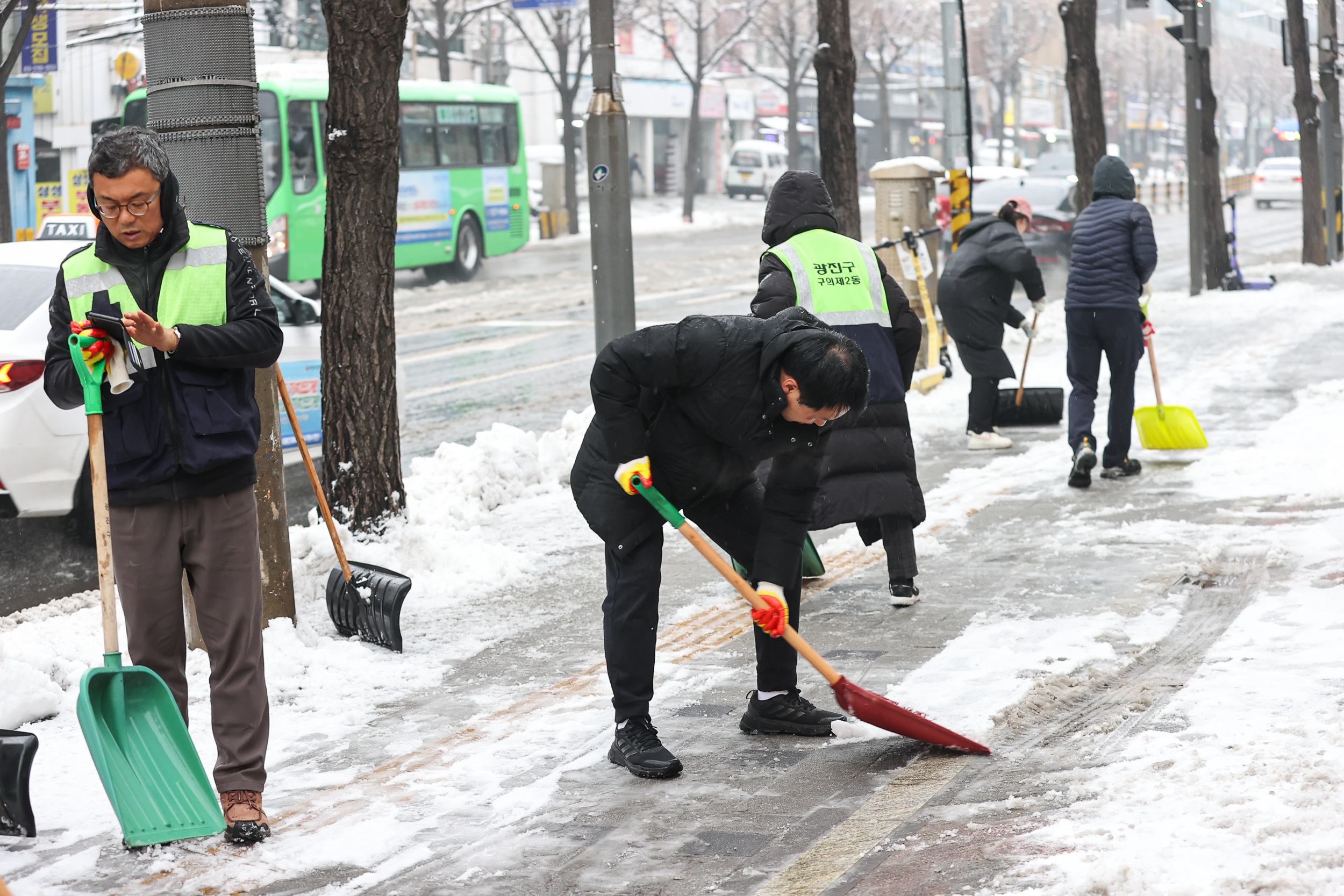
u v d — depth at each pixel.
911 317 5.97
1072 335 8.60
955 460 9.58
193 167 5.47
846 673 5.23
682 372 4.11
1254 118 105.06
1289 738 4.06
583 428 9.63
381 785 4.30
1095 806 3.77
